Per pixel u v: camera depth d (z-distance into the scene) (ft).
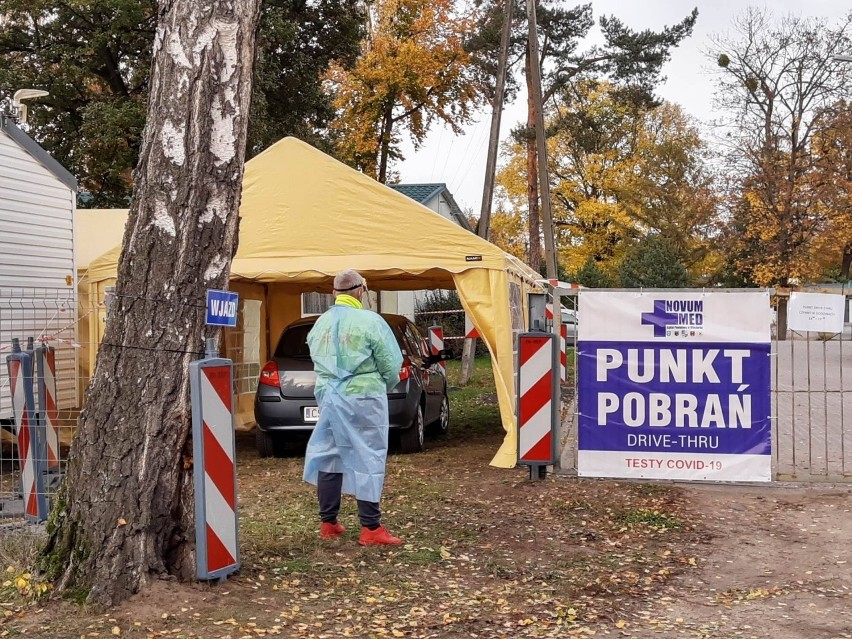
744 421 27.09
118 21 76.59
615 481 28.25
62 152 83.76
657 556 20.26
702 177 175.11
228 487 17.16
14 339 23.45
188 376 16.47
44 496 22.61
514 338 35.68
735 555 20.42
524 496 26.25
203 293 16.58
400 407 33.53
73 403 35.91
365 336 20.11
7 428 32.45
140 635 14.52
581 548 20.90
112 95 81.51
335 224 33.12
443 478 29.35
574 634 15.19
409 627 15.43
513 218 168.45
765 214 141.08
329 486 20.90
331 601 16.71
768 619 16.05
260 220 33.42
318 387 20.71
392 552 20.16
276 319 47.50
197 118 16.38
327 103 97.71
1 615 15.25
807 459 33.19
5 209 33.04
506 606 16.63
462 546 20.88
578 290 27.76
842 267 157.99
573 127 126.41
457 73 127.03
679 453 27.48
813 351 94.38
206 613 15.55
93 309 33.30
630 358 27.63
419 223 32.68
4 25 81.92
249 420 44.70
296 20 93.76
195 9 16.39
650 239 160.66
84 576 15.92
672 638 15.03
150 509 16.20
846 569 19.29
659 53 108.47
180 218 16.30
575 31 105.81
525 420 28.50
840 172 138.00
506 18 75.46
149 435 16.14
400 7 127.34
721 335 27.14
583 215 166.09
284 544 20.53
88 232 47.65
